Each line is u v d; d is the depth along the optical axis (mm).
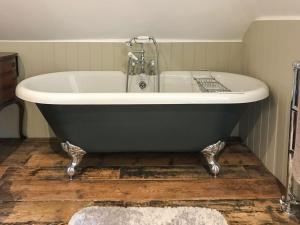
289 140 1948
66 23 2836
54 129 2412
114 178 2416
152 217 1912
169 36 3033
